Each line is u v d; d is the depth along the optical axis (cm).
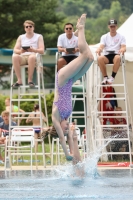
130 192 2025
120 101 4512
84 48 2512
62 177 2711
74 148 2617
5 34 9812
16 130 3759
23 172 3170
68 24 3834
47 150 5231
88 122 4047
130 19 4809
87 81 4225
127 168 3497
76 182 2436
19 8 9812
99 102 4188
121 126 3850
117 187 2203
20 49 3803
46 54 7681
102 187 2209
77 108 5128
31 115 4431
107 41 3894
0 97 7194
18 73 3738
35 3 9969
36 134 4159
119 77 4519
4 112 4212
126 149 4166
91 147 4041
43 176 2823
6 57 7594
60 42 3844
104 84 3853
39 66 3759
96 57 3947
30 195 1970
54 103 2486
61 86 2495
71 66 2502
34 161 4278
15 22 9825
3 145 3606
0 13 9769
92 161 2755
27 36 3819
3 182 2502
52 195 1953
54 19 10169
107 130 4138
